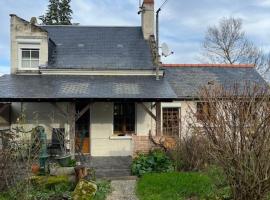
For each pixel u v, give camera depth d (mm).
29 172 10250
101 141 20766
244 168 7805
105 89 19312
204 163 13453
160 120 19969
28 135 17172
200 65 26594
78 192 10469
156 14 22938
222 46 55125
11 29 22344
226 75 25672
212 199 9586
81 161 16562
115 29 26125
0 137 12539
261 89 8625
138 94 18484
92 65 22266
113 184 12992
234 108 7957
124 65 22359
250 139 7711
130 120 21266
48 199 10227
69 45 24234
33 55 22547
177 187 11008
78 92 18625
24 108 20844
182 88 23500
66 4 56250
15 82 20328
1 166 10070
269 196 8078
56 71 21859
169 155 15102
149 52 23797
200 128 10695
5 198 9633
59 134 17500
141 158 14875
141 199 10586
